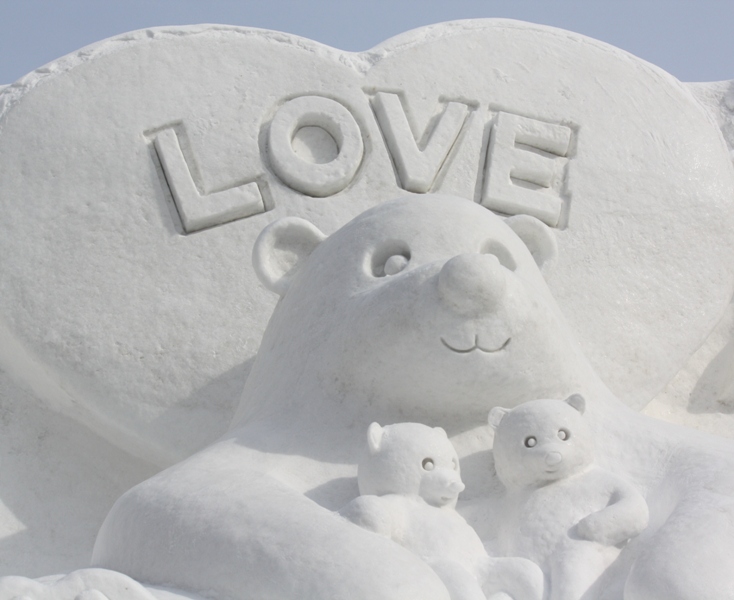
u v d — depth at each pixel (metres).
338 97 5.05
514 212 5.00
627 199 5.12
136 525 2.84
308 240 3.81
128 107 4.93
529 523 2.85
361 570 2.42
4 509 4.38
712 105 5.82
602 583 2.69
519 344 3.11
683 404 5.18
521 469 2.95
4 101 4.96
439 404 3.22
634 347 4.86
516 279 3.17
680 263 5.08
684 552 2.48
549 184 5.09
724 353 5.30
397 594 2.38
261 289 4.67
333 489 3.10
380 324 3.16
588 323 4.84
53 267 4.62
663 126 5.34
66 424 4.67
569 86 5.31
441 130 5.05
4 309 4.54
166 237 4.72
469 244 3.43
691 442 3.21
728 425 5.14
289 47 5.16
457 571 2.58
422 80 5.16
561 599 2.59
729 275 5.16
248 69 5.07
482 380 3.13
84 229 4.69
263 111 4.99
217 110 4.96
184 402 4.48
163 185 4.82
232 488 2.81
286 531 2.57
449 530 2.74
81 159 4.80
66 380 4.48
